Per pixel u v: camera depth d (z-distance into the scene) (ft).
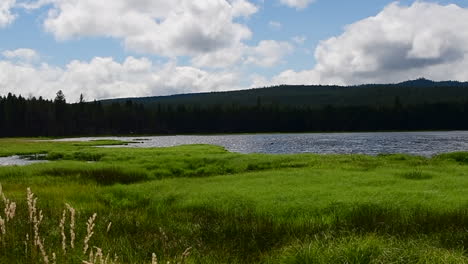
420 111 570.05
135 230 41.81
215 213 53.52
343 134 502.38
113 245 32.73
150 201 65.62
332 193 61.26
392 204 53.06
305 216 49.90
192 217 51.42
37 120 493.77
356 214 49.06
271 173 86.84
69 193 68.08
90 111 548.31
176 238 38.73
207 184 76.84
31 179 88.02
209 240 39.22
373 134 480.23
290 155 129.18
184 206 59.52
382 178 74.38
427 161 111.75
